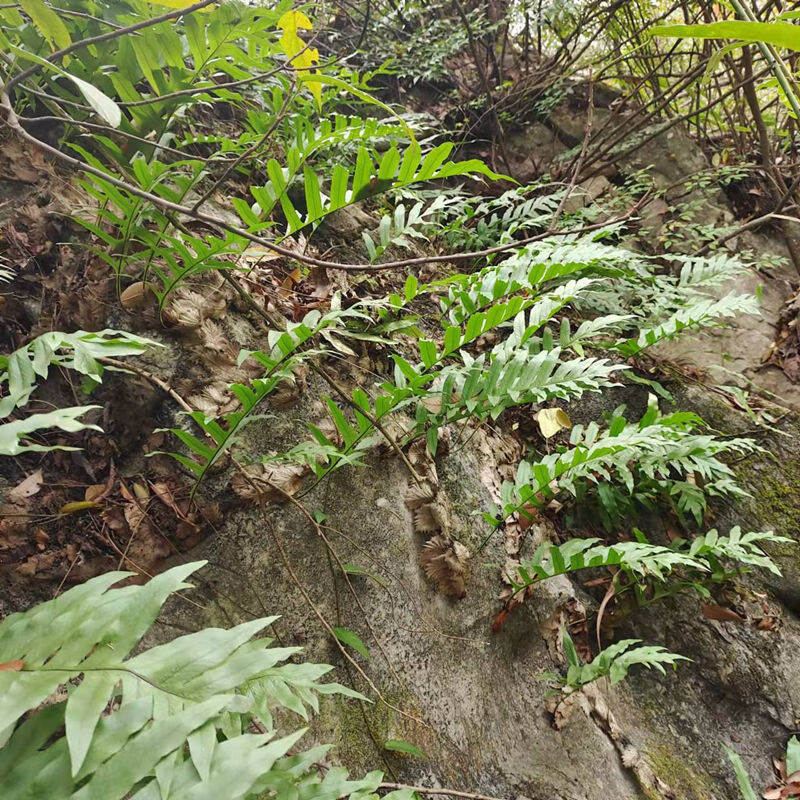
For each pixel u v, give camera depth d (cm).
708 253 346
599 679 230
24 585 143
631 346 234
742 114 400
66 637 84
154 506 164
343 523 190
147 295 181
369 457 204
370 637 179
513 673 212
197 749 77
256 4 260
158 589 89
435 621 195
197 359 183
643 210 371
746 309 222
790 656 240
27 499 151
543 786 186
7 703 75
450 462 229
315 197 155
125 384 171
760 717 234
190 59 226
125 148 192
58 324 174
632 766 206
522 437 278
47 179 191
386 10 414
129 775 73
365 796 97
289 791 91
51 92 186
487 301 187
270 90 252
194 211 121
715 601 248
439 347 257
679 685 241
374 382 225
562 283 281
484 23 416
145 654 86
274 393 192
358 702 167
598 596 252
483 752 185
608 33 406
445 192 304
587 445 222
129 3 166
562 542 254
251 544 172
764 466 269
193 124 258
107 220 189
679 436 205
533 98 413
